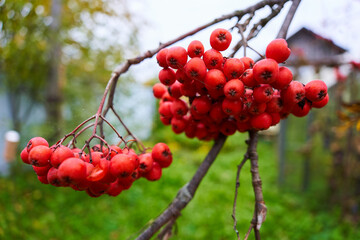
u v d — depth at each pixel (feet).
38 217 15.80
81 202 18.72
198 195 20.12
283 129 22.98
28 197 16.88
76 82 23.54
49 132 15.98
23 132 18.02
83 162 2.95
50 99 19.38
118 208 18.52
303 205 19.30
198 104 3.51
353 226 16.38
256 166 3.37
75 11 19.04
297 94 3.21
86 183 3.08
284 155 22.91
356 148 17.42
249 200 20.08
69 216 16.97
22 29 15.58
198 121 4.08
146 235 3.48
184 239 14.92
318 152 20.54
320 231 16.16
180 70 3.30
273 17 3.82
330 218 17.12
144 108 33.24
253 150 3.47
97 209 18.11
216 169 26.14
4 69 17.94
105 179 3.15
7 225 11.44
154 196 20.48
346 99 17.53
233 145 34.24
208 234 15.56
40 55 18.17
